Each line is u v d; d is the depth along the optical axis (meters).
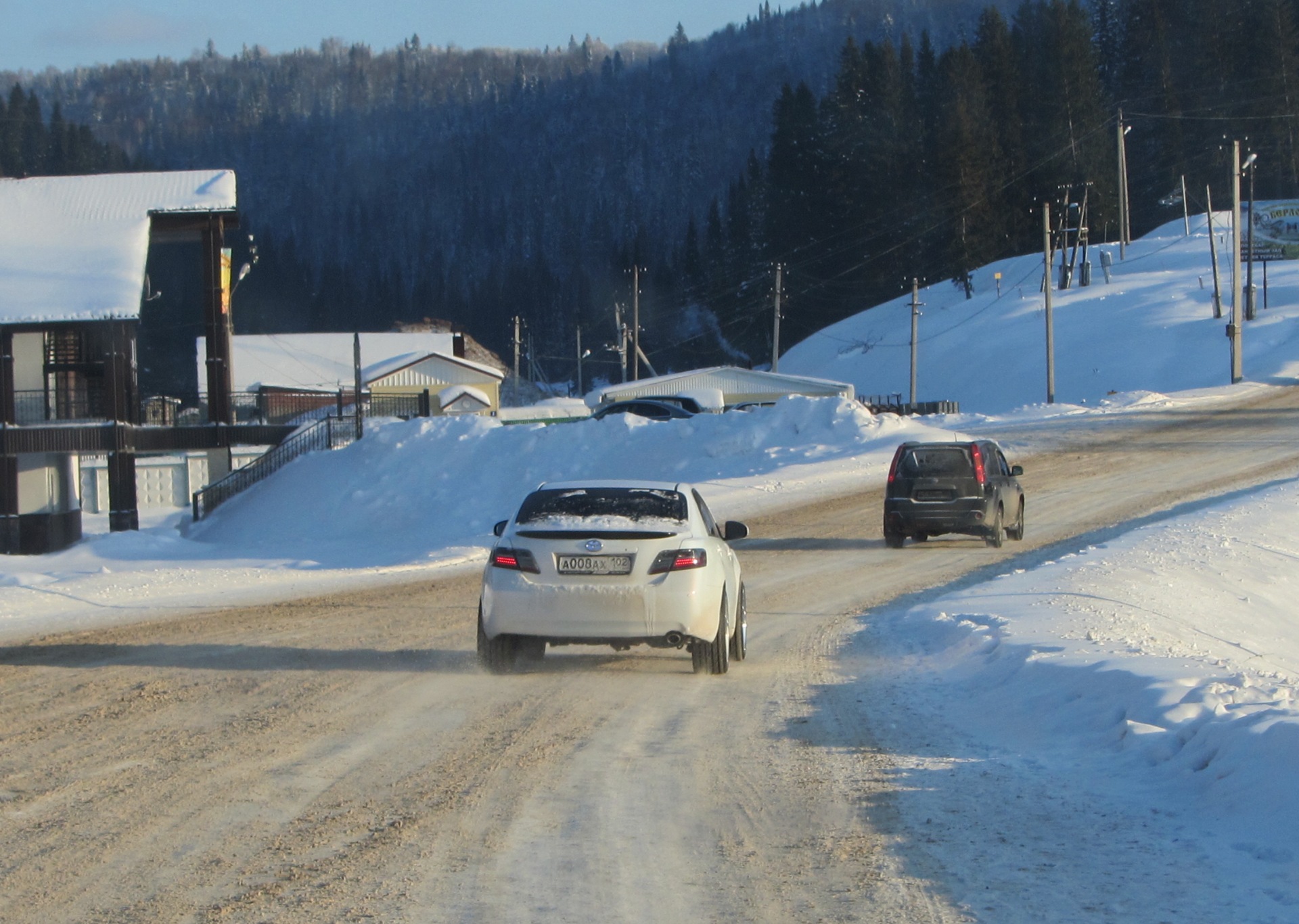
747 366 186.38
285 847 7.32
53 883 6.66
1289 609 22.92
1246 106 182.75
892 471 28.23
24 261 54.31
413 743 10.23
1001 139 180.12
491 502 46.53
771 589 22.34
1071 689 11.57
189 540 43.66
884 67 179.62
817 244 181.25
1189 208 184.62
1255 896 6.32
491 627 13.23
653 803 8.33
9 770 9.30
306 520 47.81
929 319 151.88
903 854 7.15
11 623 19.83
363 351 107.12
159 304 162.12
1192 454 48.84
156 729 10.82
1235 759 8.36
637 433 51.47
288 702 12.09
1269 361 101.81
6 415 50.97
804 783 8.87
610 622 12.92
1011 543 28.91
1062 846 7.27
